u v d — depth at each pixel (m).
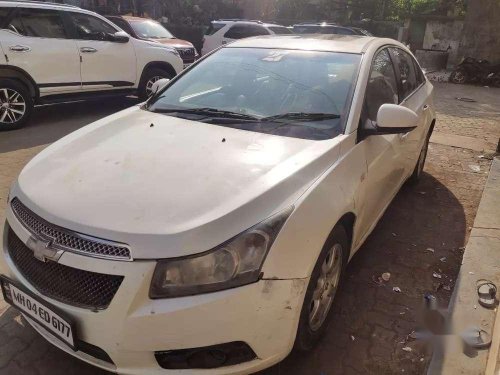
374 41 3.79
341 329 2.90
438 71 18.19
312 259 2.27
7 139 6.59
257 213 2.15
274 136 2.86
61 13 7.38
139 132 2.97
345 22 23.02
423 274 3.55
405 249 3.91
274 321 2.13
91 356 2.13
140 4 24.92
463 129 8.31
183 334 1.99
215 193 2.22
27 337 2.71
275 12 27.44
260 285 2.07
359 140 2.98
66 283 2.09
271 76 3.43
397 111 2.96
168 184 2.30
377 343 2.79
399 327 2.94
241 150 2.66
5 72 6.74
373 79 3.39
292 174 2.40
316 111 3.06
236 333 2.06
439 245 4.00
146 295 1.97
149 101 3.64
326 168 2.59
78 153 2.71
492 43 16.02
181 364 2.08
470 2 16.11
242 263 2.05
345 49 3.56
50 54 7.15
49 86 7.25
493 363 2.46
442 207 4.78
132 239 1.99
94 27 7.88
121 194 2.23
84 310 2.03
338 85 3.20
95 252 2.02
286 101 3.19
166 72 9.19
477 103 11.45
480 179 5.64
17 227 2.31
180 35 19.66
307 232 2.26
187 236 2.00
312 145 2.73
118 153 2.65
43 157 2.75
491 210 4.54
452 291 3.34
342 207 2.54
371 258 3.75
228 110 3.22
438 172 5.86
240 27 13.36
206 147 2.70
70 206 2.18
